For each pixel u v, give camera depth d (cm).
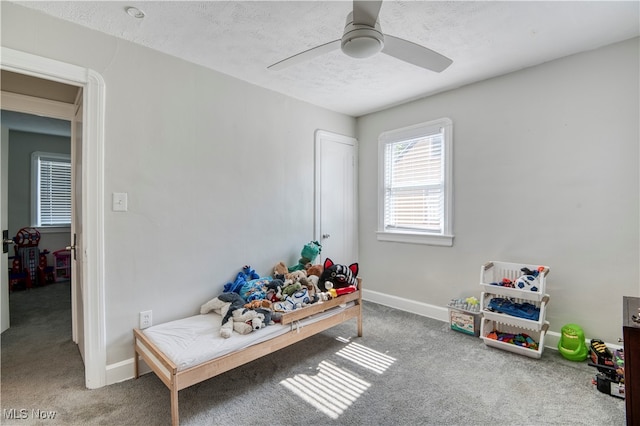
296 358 244
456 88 311
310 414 178
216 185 264
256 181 295
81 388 200
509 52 240
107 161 207
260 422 171
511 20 197
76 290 256
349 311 275
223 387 204
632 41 221
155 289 229
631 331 148
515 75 274
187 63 247
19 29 176
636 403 147
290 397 194
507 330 272
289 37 216
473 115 300
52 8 180
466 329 287
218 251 266
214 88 263
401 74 278
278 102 315
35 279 470
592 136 238
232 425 168
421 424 169
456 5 181
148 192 225
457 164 313
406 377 215
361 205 406
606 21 199
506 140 280
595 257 238
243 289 259
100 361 203
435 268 332
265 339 207
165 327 215
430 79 289
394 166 372
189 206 247
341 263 385
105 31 204
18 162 492
